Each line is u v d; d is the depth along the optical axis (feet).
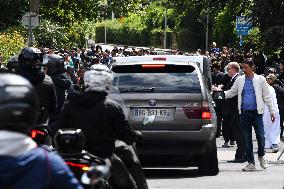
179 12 449.89
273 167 114.52
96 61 137.59
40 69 71.72
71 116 54.44
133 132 54.85
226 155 132.26
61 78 91.35
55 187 27.99
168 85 96.07
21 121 28.30
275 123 143.74
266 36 305.73
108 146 54.24
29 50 71.20
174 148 95.09
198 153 95.91
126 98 95.30
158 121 94.94
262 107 107.65
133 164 58.03
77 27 415.64
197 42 624.59
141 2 373.81
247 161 110.63
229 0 345.51
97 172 32.68
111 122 54.24
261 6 309.01
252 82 107.76
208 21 521.65
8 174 27.61
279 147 154.71
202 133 95.09
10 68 84.74
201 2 363.15
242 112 108.17
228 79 149.48
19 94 28.25
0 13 322.14
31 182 27.71
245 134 108.27
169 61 97.71
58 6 358.43
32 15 220.64
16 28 307.58
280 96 160.45
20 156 27.76
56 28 358.64
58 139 45.52
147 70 97.40
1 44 233.35
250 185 91.97
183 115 95.09
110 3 365.20
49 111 73.41
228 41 513.45
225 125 146.30
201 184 92.12
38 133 67.31
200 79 96.89
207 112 95.55
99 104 54.13
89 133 53.93
